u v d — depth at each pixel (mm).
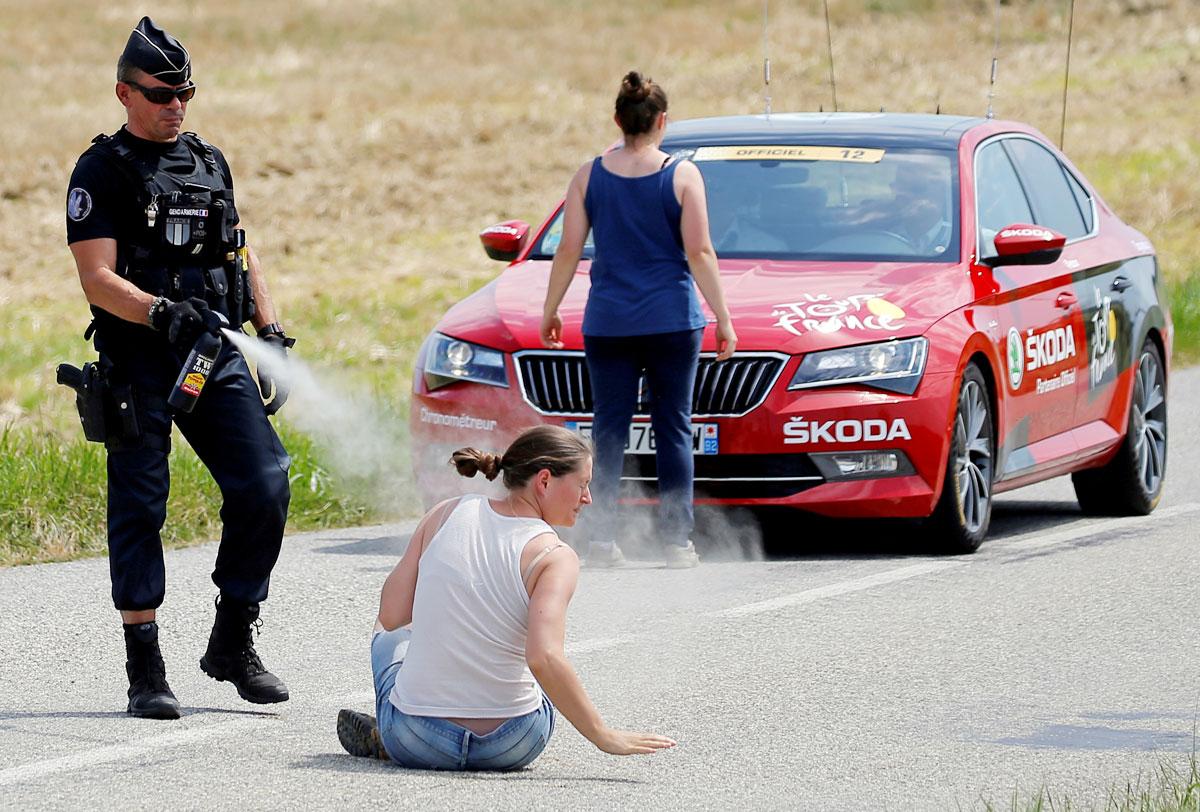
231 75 153000
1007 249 32406
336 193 98062
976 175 34281
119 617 26688
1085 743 19703
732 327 29594
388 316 64562
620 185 28766
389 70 155625
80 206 20531
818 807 17219
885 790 17844
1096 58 151250
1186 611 26578
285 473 21406
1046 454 33625
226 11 198250
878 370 29797
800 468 29844
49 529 32375
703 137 35688
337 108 129625
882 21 174125
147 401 20891
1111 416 36156
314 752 19156
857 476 29797
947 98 133875
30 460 35188
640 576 29047
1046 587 28281
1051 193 36844
